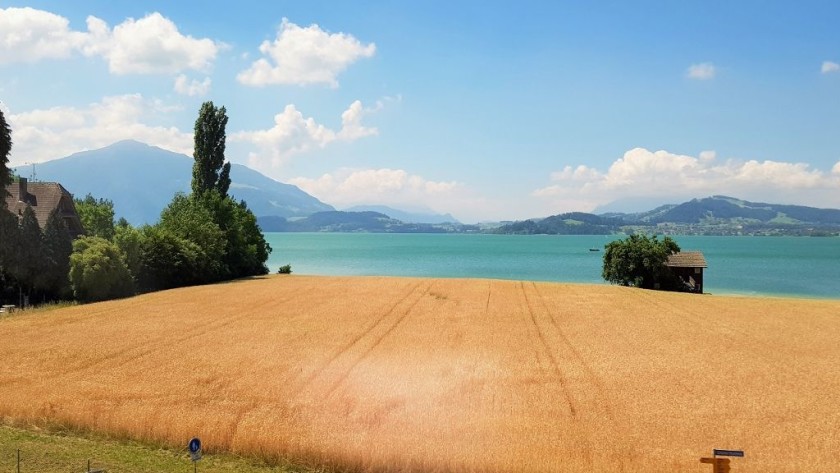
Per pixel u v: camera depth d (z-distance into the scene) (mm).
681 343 44250
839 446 24156
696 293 84562
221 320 52438
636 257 87250
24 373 34344
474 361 38375
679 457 22781
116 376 33812
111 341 43375
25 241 63531
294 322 51625
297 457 22312
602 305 62875
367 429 25516
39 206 79562
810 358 39656
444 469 21203
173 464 21953
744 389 32344
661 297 70250
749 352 41406
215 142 97875
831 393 31672
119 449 23234
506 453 22516
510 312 57719
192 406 28250
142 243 77000
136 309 58281
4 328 48281
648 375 35125
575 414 28250
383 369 36094
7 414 25984
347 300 64750
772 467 21812
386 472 21547
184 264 80938
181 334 46219
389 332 47594
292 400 29719
